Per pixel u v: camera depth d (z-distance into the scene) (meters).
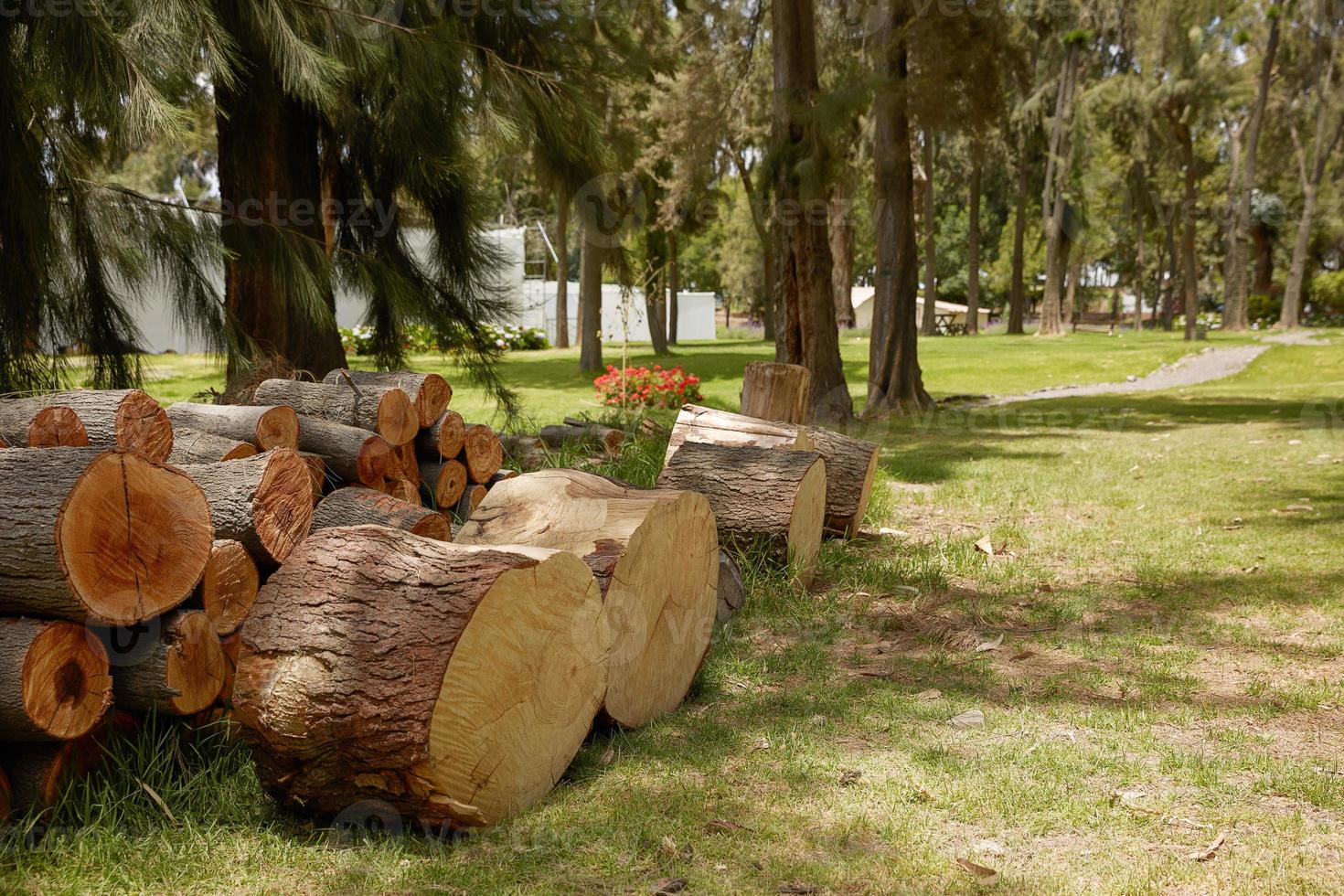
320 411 5.16
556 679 2.97
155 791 2.77
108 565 2.57
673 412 12.64
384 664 2.56
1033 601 5.14
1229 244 31.62
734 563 5.09
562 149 8.21
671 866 2.56
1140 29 22.72
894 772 3.14
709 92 16.39
